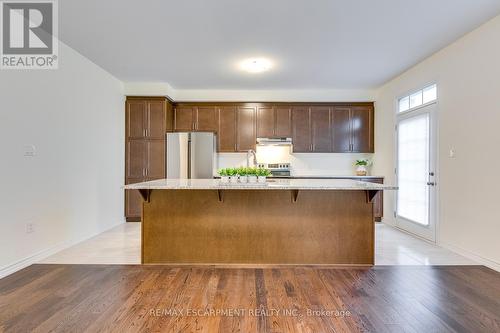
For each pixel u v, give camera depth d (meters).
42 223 3.27
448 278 2.76
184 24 3.09
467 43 3.30
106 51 3.83
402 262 3.22
